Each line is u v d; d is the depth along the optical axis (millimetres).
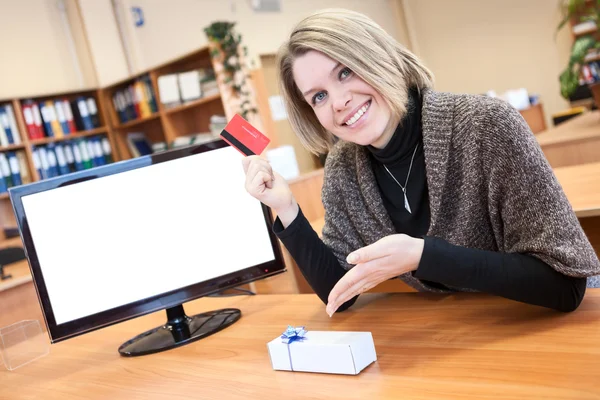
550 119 8797
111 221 1273
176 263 1305
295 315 1292
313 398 840
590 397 664
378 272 935
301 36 1093
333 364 911
